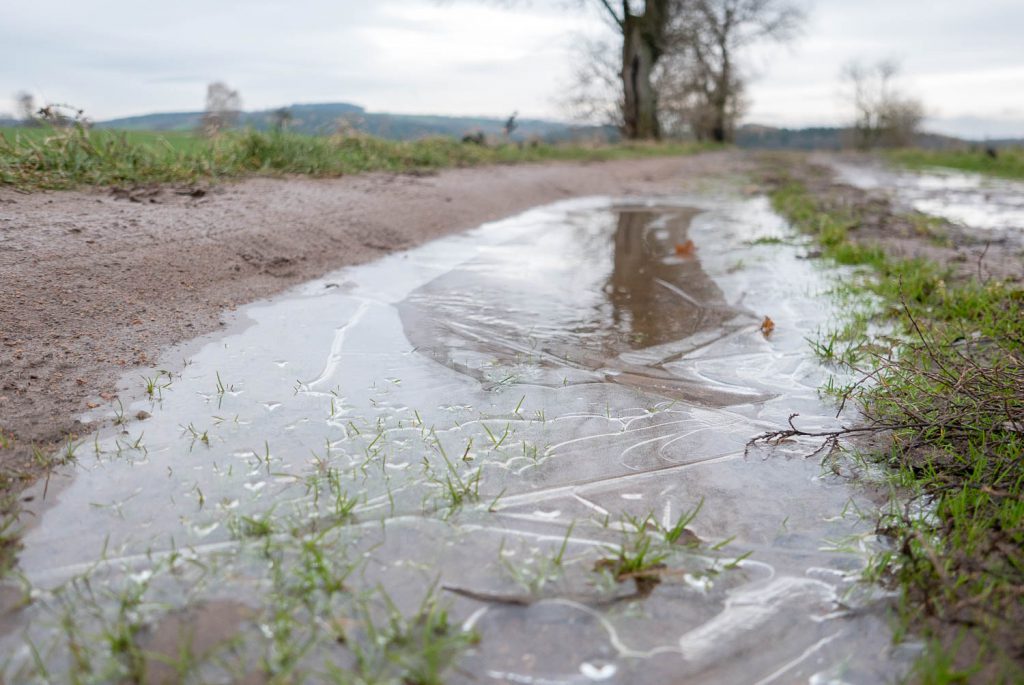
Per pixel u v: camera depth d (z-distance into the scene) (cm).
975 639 179
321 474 250
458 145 1355
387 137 1210
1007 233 822
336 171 869
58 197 526
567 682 164
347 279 517
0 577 192
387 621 179
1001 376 295
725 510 239
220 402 306
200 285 441
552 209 991
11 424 270
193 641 170
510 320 445
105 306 380
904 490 253
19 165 561
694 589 198
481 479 252
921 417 287
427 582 195
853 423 308
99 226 468
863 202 1138
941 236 767
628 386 348
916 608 190
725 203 1133
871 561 208
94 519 219
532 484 251
